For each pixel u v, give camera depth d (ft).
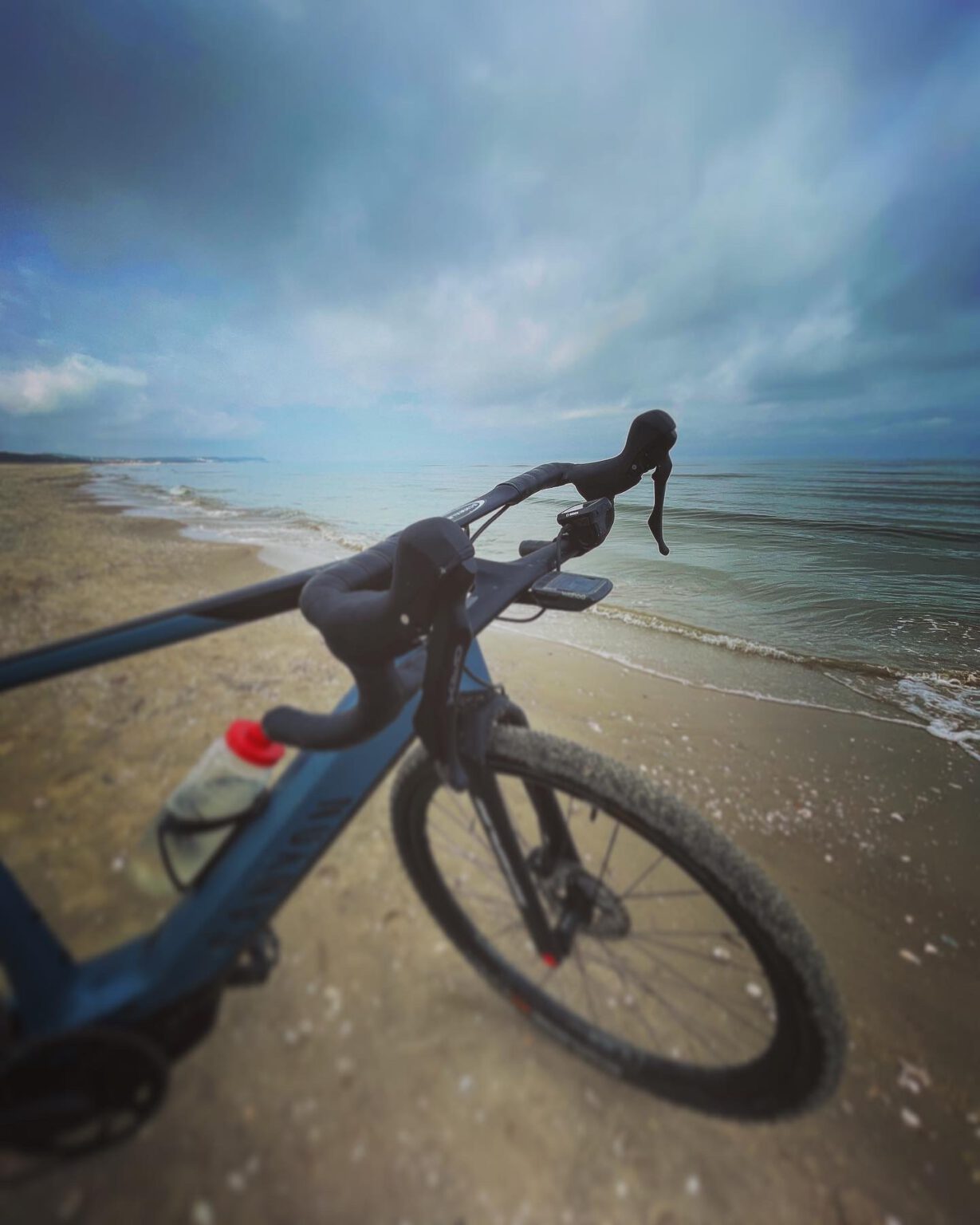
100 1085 3.00
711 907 5.94
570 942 4.11
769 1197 3.79
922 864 7.43
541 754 3.55
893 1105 4.50
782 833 7.79
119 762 7.27
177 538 26.53
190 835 3.41
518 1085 4.19
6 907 3.06
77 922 4.95
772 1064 3.51
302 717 3.29
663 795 3.41
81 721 8.21
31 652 2.85
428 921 5.43
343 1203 3.41
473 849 5.70
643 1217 3.59
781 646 16.46
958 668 14.78
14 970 3.00
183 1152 3.54
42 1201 3.23
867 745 10.49
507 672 12.37
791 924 3.11
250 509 44.14
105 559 19.35
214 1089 3.90
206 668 10.27
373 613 2.60
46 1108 2.84
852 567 28.84
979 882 7.18
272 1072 4.05
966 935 6.34
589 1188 3.68
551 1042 4.53
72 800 6.50
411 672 3.59
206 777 3.44
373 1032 4.41
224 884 3.37
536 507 53.98
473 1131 3.88
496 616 4.01
